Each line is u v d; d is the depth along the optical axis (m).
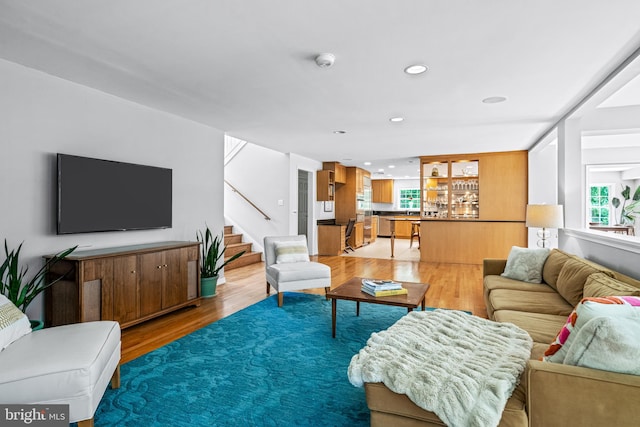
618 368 1.28
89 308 2.90
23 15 2.09
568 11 2.02
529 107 3.90
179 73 2.98
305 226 8.38
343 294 3.10
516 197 6.84
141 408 1.99
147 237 3.96
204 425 1.83
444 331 1.99
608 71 2.89
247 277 5.57
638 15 2.05
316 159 8.20
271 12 2.04
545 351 1.65
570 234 4.05
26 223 2.90
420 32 2.27
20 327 1.91
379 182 12.99
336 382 2.29
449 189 7.27
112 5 1.98
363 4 1.96
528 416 1.35
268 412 1.95
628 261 2.73
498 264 4.01
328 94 3.50
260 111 4.11
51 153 3.07
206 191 4.80
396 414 1.57
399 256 7.98
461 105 3.85
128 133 3.73
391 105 3.84
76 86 3.25
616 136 6.05
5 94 2.76
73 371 1.62
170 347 2.85
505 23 2.15
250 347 2.85
